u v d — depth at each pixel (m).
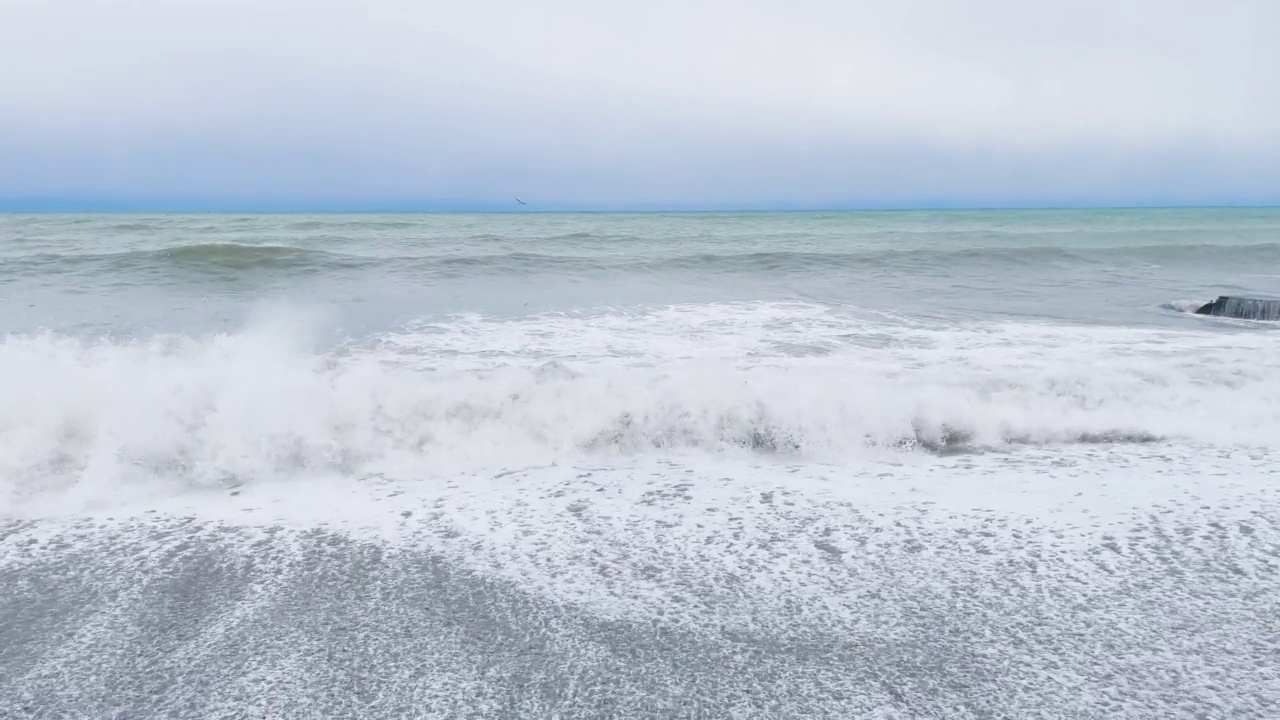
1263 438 4.91
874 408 5.05
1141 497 3.88
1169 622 2.72
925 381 5.90
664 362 7.00
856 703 2.35
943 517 3.67
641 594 2.97
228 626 2.77
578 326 8.99
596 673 2.49
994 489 4.05
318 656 2.59
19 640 2.68
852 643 2.64
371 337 8.19
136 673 2.50
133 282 12.31
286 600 2.95
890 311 10.42
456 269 14.44
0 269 13.14
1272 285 14.03
